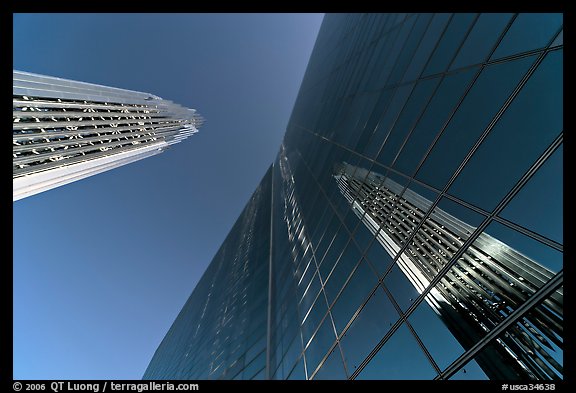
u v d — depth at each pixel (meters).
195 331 49.38
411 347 8.41
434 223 9.34
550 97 6.66
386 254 11.42
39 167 50.97
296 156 48.84
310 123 45.75
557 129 6.34
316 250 20.44
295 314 19.31
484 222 7.50
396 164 12.98
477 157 8.37
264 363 19.50
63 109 57.69
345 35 39.94
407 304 9.22
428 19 14.73
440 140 10.27
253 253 46.47
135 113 84.44
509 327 6.09
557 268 5.59
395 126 14.25
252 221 66.00
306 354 14.80
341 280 14.44
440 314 7.85
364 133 18.81
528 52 7.64
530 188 6.60
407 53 15.92
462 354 6.80
